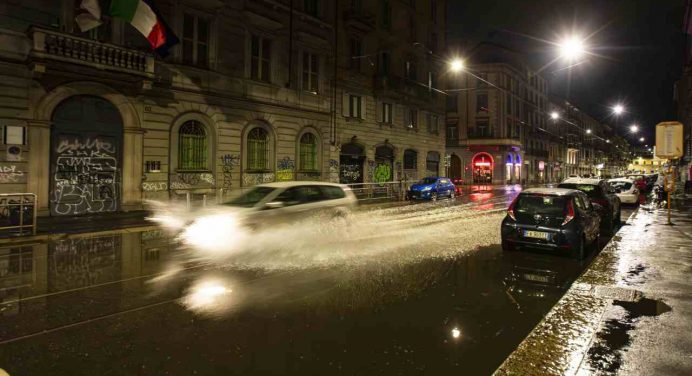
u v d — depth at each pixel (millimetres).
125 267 7465
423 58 36438
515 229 8578
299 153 24406
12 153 14211
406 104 34125
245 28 21141
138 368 3650
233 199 10445
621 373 3523
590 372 3545
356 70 28781
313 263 7734
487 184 52031
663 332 4375
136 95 17109
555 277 6867
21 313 5062
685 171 40781
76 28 15578
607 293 5742
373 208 20078
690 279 6438
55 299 5617
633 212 17625
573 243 8047
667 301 5391
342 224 10828
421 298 5691
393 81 31219
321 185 10945
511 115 54844
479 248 9398
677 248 8984
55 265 7676
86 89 15727
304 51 24797
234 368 3662
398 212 17938
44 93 14797
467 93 52812
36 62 13922
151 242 10172
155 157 17812
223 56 20172
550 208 8469
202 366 3695
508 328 4625
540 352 3934
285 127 23406
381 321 4820
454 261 8023
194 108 19109
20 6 14289
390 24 32375
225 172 20391
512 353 3928
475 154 52750
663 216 15734
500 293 5945
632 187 21344
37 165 14703
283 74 23281
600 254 8320
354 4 28688
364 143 29625
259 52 22141
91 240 10523
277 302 5477
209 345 4141
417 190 25641
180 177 18672
